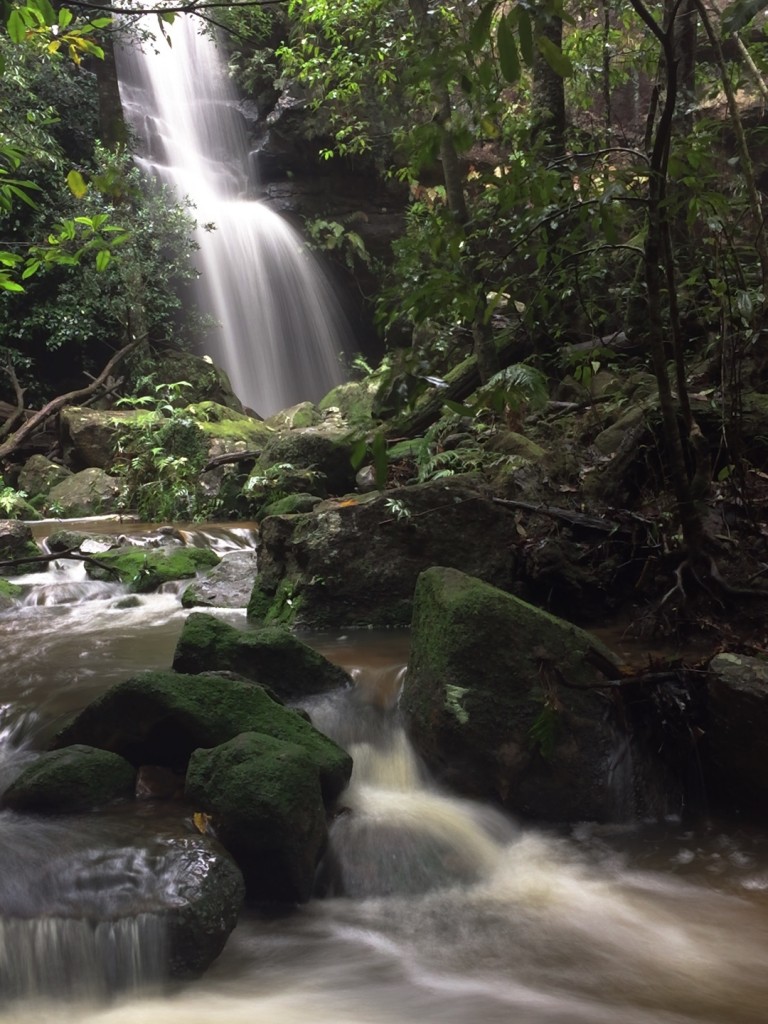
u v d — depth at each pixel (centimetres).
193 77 2103
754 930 345
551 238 556
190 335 1783
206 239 1850
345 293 2048
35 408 1647
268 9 1382
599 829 424
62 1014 305
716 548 543
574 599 582
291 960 334
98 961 312
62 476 1273
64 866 329
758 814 423
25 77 1423
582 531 603
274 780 359
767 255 550
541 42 191
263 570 656
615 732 432
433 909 366
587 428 765
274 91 2041
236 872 338
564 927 352
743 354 590
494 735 424
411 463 846
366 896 375
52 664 547
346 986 319
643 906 363
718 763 425
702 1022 294
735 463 569
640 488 635
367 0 1061
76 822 362
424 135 305
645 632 533
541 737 410
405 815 404
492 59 252
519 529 611
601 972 324
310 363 1986
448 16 780
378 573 611
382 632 596
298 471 970
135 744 406
